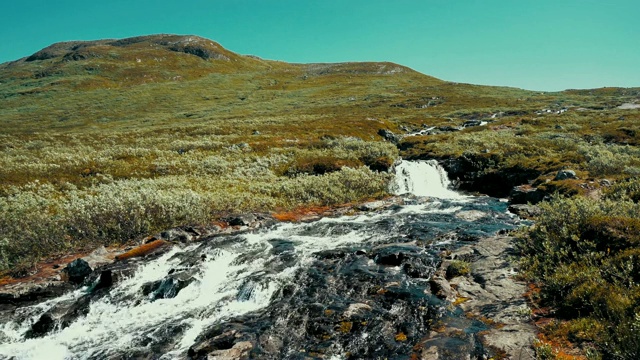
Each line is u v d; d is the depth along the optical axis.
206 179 29.47
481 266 13.16
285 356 9.01
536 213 20.92
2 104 103.06
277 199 25.31
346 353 8.98
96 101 106.12
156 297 12.81
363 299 11.59
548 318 9.16
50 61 157.12
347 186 28.75
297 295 12.13
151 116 90.50
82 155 37.44
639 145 35.44
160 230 19.08
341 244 17.20
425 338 9.16
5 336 10.96
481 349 8.30
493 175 32.12
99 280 13.86
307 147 43.69
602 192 19.86
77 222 18.11
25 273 14.45
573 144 37.12
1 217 17.86
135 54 158.62
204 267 14.59
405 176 34.19
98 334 10.88
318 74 164.50
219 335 10.03
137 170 31.66
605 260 10.07
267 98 115.44
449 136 51.25
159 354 9.70
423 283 12.45
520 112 80.19
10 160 33.72
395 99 108.81
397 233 18.56
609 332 7.67
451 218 21.22
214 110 95.94
